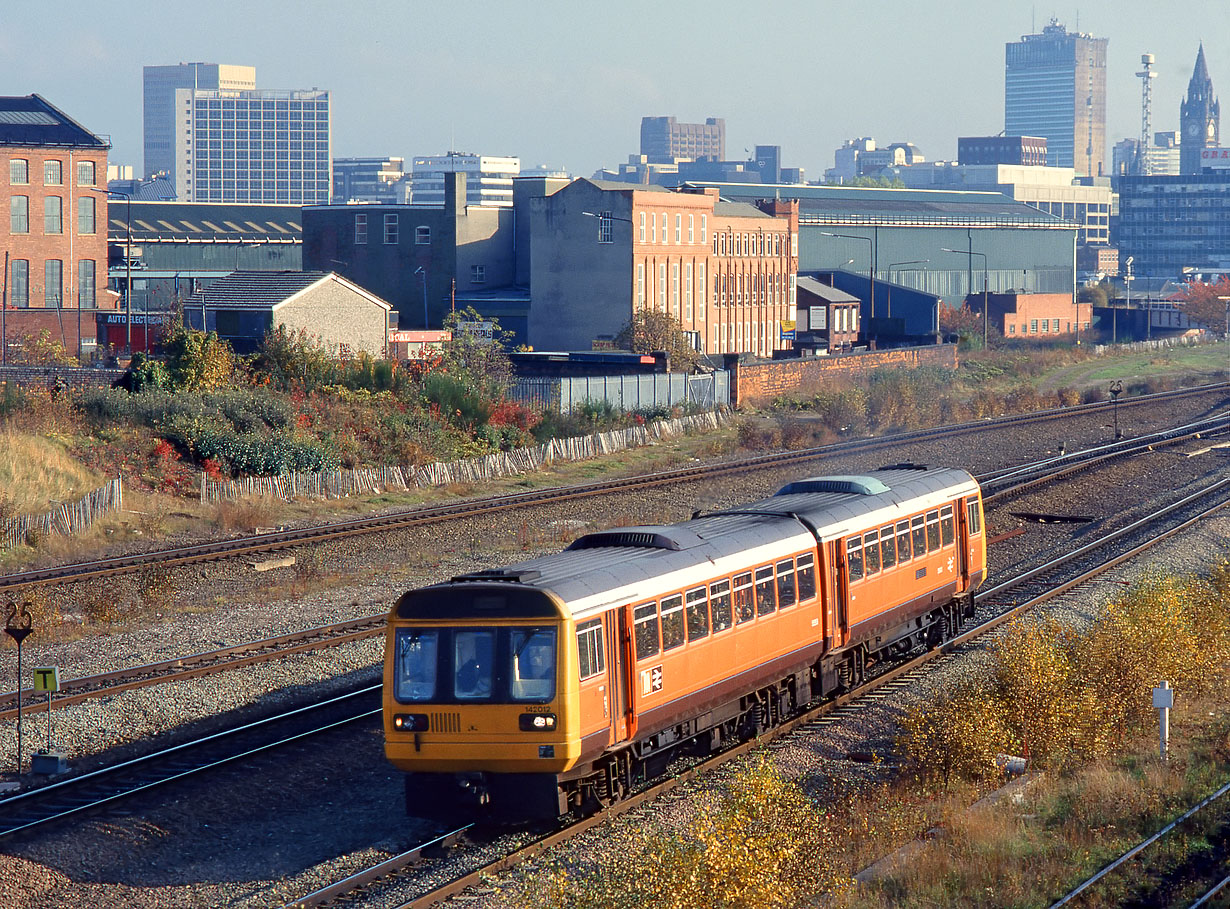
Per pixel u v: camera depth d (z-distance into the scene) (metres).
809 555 45.59
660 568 38.47
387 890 31.77
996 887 31.17
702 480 100.38
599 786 36.78
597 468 109.69
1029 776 39.34
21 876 32.66
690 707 39.22
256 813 37.66
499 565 71.56
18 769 40.25
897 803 36.56
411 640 35.09
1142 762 41.00
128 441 93.56
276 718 45.00
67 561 72.06
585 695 34.75
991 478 101.50
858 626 48.25
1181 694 47.31
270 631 56.88
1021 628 47.12
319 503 91.19
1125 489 98.50
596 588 35.78
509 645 34.44
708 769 40.84
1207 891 30.64
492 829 35.97
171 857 34.66
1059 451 117.88
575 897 29.25
